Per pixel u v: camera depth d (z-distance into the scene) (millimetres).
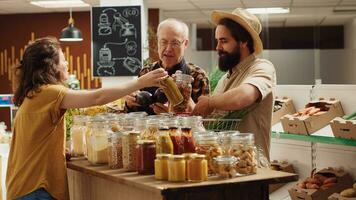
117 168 2379
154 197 2006
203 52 12039
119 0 7129
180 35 3188
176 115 2428
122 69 7121
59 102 2514
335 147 3822
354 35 11492
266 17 11430
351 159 3666
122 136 2344
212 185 1963
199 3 9602
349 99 3797
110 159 2416
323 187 3619
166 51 3195
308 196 3609
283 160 4402
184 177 2006
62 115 2576
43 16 10750
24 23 10805
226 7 10102
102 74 7164
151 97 2809
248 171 2137
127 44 7102
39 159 2523
